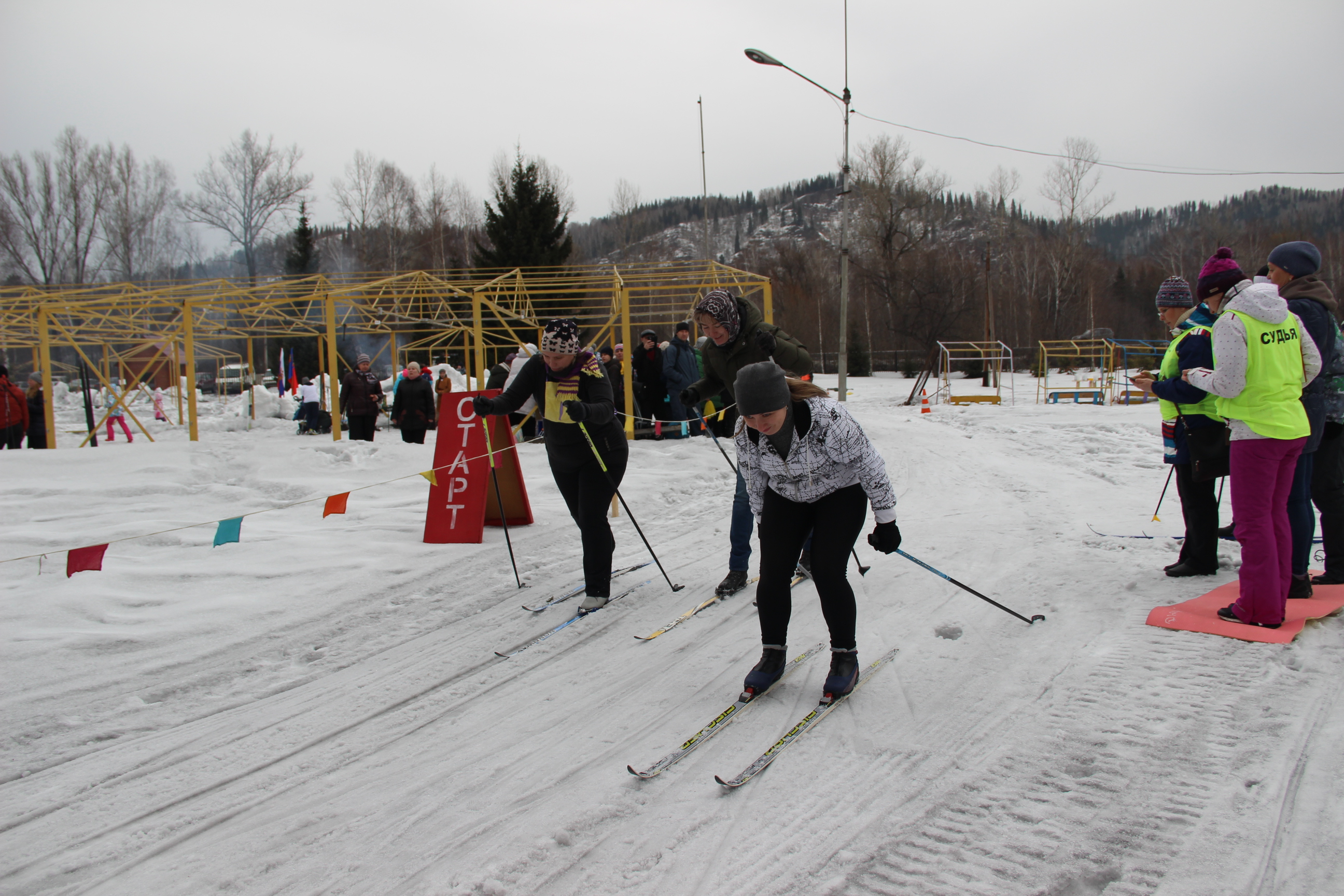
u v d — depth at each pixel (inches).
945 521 251.1
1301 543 154.0
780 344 165.0
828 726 115.4
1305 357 142.2
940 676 131.3
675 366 483.8
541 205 1371.8
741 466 125.1
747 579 188.1
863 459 116.1
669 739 114.3
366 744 117.4
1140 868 80.0
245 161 1609.3
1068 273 1811.0
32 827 97.4
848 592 122.6
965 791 96.5
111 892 84.2
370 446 405.7
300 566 211.2
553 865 85.5
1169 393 163.0
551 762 109.1
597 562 175.3
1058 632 148.3
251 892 83.6
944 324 1742.1
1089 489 303.9
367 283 534.9
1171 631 144.5
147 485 325.4
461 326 663.1
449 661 149.1
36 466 366.9
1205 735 106.3
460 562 217.8
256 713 128.8
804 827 90.7
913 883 79.5
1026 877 79.6
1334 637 137.8
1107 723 111.3
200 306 524.4
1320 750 100.7
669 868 84.2
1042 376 1139.9
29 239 1515.7
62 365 1123.9
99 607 177.8
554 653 151.3
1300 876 77.4
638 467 380.2
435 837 92.4
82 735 121.6
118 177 1567.4
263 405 738.2
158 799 103.4
